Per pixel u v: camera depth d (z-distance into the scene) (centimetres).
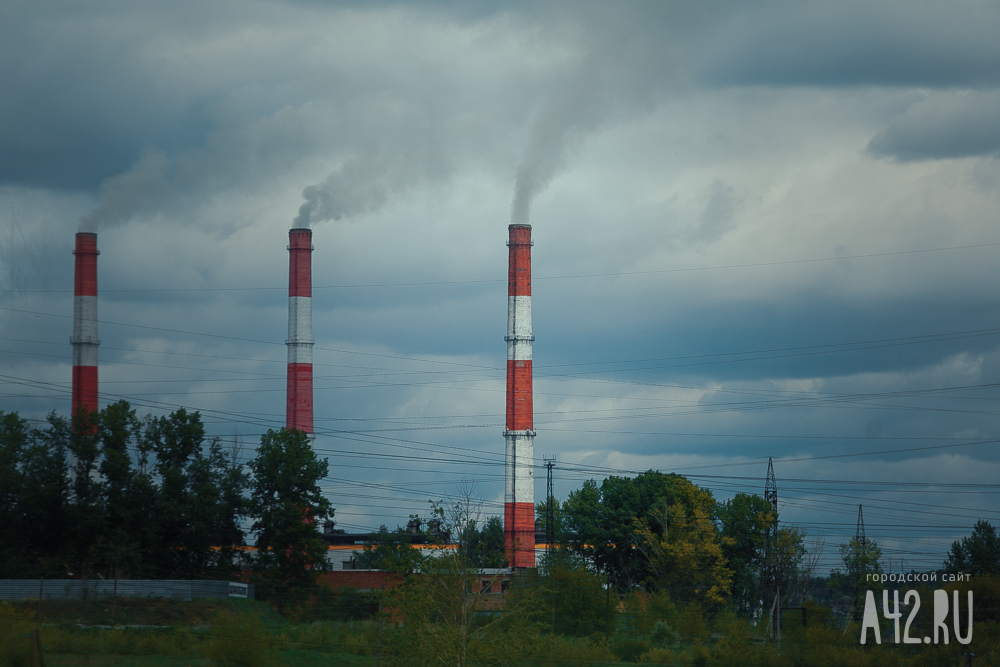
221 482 7725
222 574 7694
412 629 3081
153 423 7756
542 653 4794
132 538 7444
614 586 8169
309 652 5031
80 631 5412
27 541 7369
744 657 5359
